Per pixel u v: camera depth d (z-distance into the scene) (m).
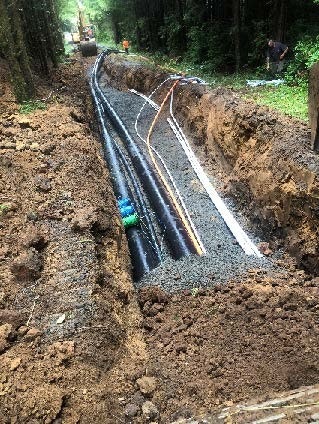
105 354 3.94
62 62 18.45
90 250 4.96
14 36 9.02
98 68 22.19
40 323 4.07
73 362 3.72
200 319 4.98
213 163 9.48
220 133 8.88
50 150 7.14
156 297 5.45
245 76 13.20
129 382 3.79
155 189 8.67
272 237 6.72
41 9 14.00
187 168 9.67
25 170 6.50
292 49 12.63
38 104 9.34
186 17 17.28
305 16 13.29
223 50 15.24
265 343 4.46
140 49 26.31
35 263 4.61
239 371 4.12
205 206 8.12
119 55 22.92
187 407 3.66
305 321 4.73
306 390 3.40
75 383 3.57
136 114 13.98
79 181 6.36
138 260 6.67
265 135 7.35
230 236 7.20
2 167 6.55
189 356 4.35
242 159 7.96
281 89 10.42
